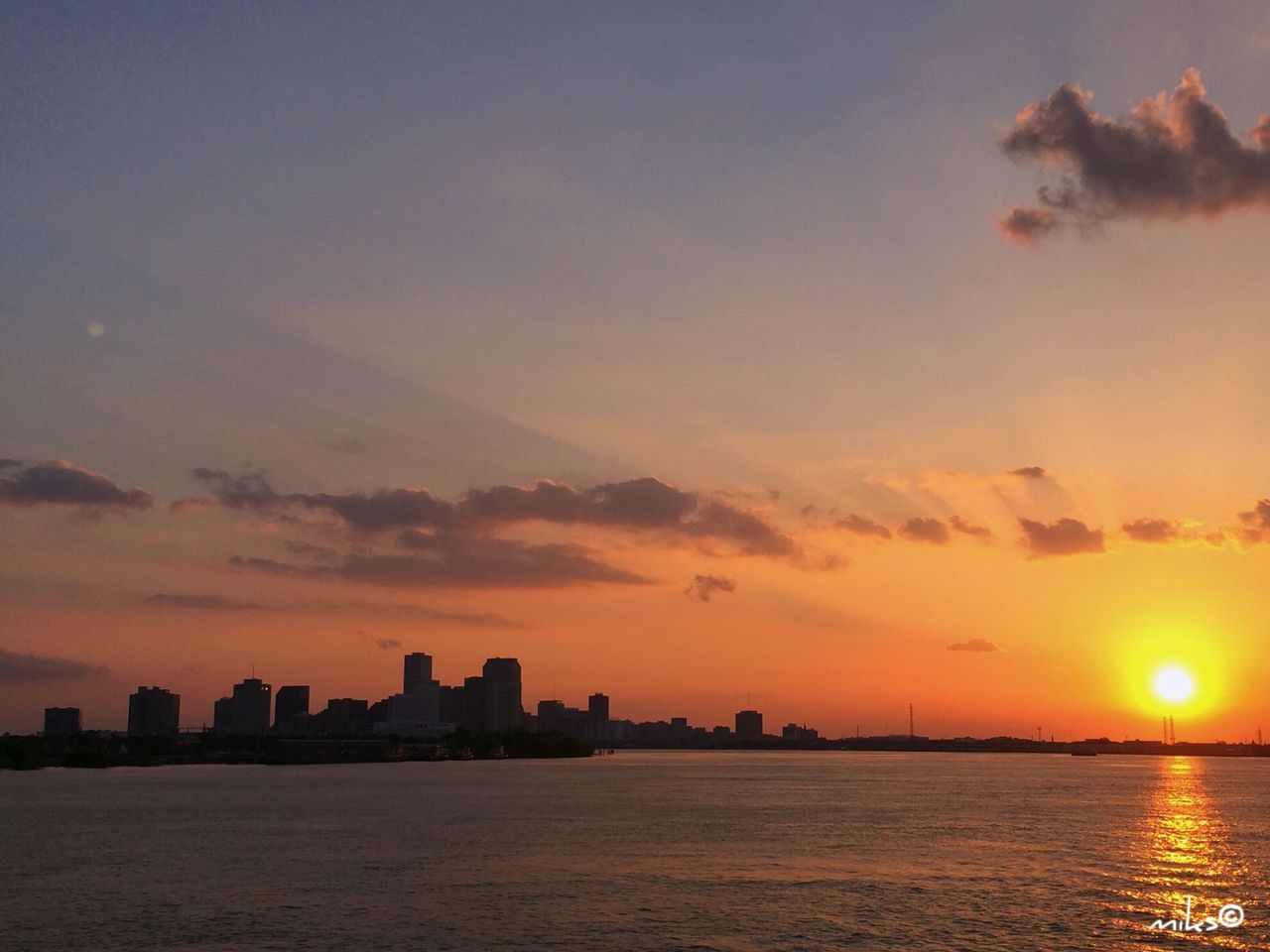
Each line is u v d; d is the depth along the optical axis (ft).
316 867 479.82
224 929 354.13
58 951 327.67
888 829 647.56
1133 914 379.96
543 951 329.52
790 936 347.36
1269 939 347.77
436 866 482.69
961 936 348.59
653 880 445.37
